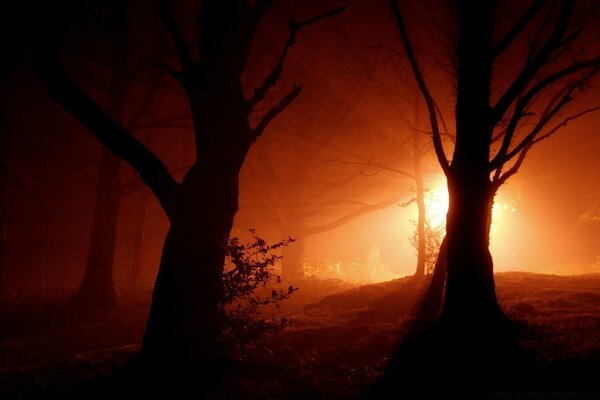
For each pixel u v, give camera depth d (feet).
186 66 32.94
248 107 33.24
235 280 30.73
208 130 32.32
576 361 27.02
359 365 31.04
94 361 35.53
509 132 34.88
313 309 50.72
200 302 30.66
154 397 28.09
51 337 50.42
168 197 31.50
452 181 34.71
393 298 50.75
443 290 43.39
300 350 34.91
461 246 33.99
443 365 28.86
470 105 34.47
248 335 31.07
